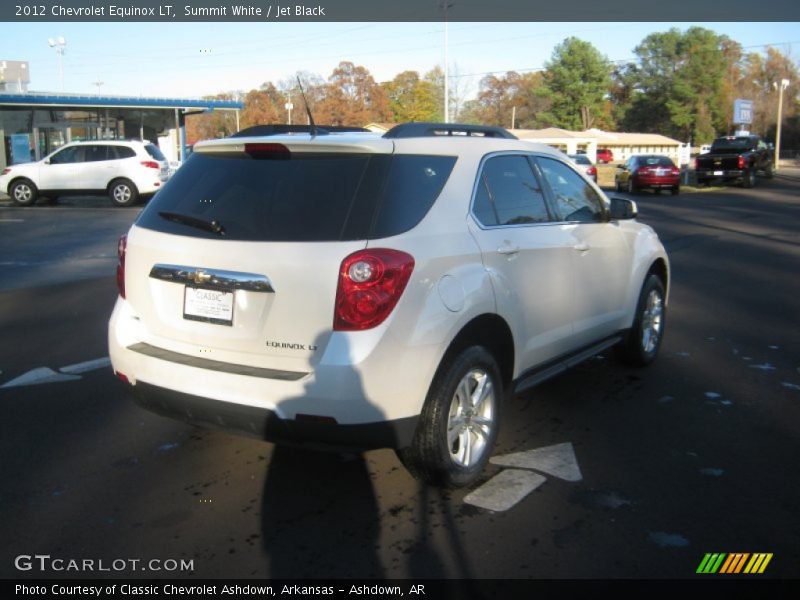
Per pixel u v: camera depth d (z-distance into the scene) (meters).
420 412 3.51
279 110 59.81
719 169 32.12
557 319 4.60
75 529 3.47
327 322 3.31
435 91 69.12
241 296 3.46
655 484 3.96
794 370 5.99
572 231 4.79
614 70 108.38
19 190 21.12
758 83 94.50
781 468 4.16
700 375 5.86
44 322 7.45
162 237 3.74
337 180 3.54
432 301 3.49
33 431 4.61
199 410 3.57
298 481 3.98
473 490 3.88
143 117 31.17
